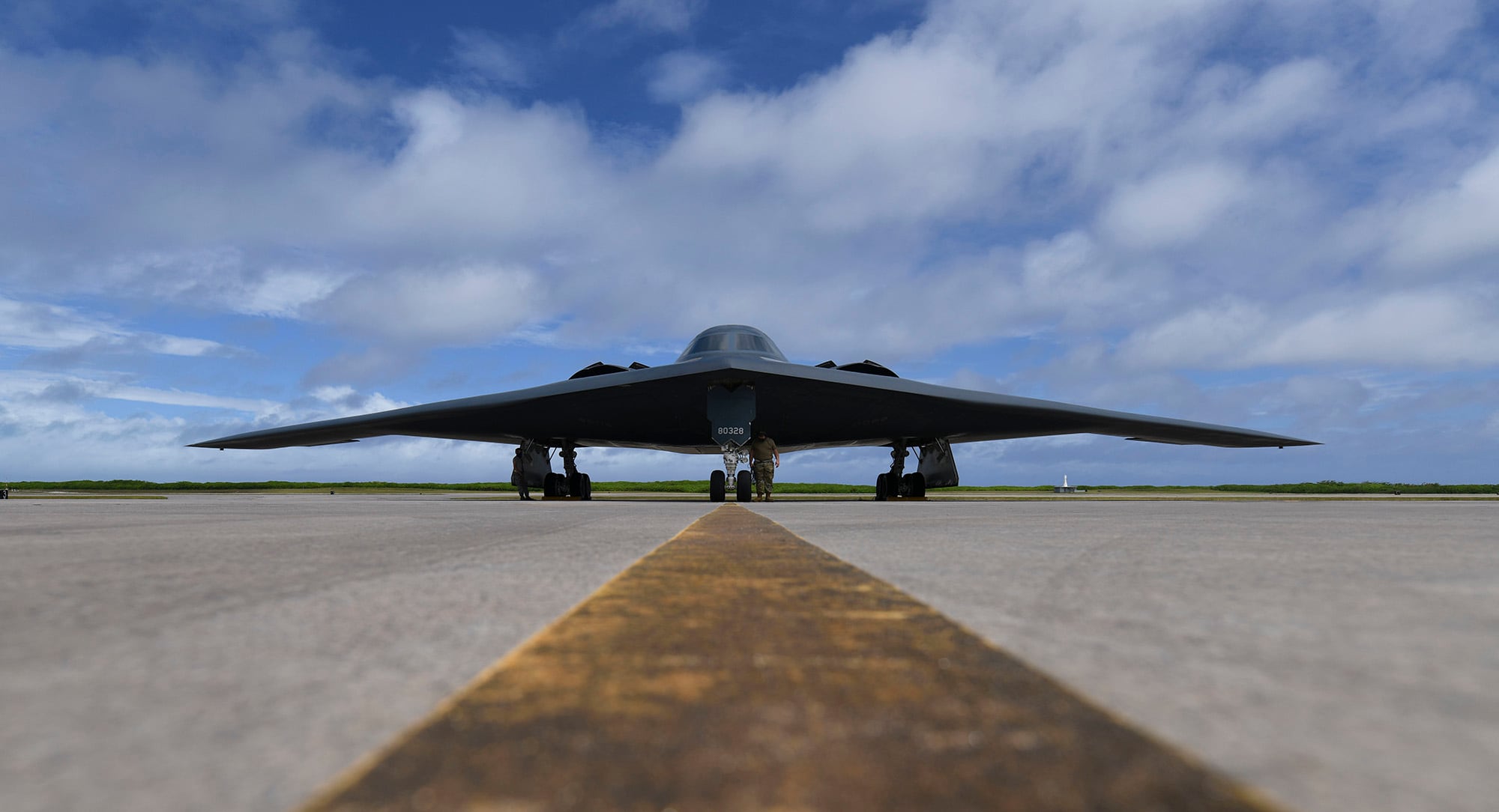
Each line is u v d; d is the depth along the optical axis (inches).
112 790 51.5
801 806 47.9
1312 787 51.7
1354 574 167.9
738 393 771.4
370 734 63.1
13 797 50.1
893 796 49.6
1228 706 70.3
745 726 64.6
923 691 75.2
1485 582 155.2
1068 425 944.9
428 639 100.7
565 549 225.3
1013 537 275.0
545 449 1023.6
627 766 55.3
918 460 1055.0
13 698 74.2
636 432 967.6
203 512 501.4
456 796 49.8
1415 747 59.7
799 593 139.3
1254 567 180.7
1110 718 66.6
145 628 108.0
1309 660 88.5
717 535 283.7
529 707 70.1
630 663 87.0
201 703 72.1
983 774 53.6
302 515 468.1
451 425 951.6
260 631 105.8
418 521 382.3
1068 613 118.0
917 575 165.3
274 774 54.4
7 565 186.1
